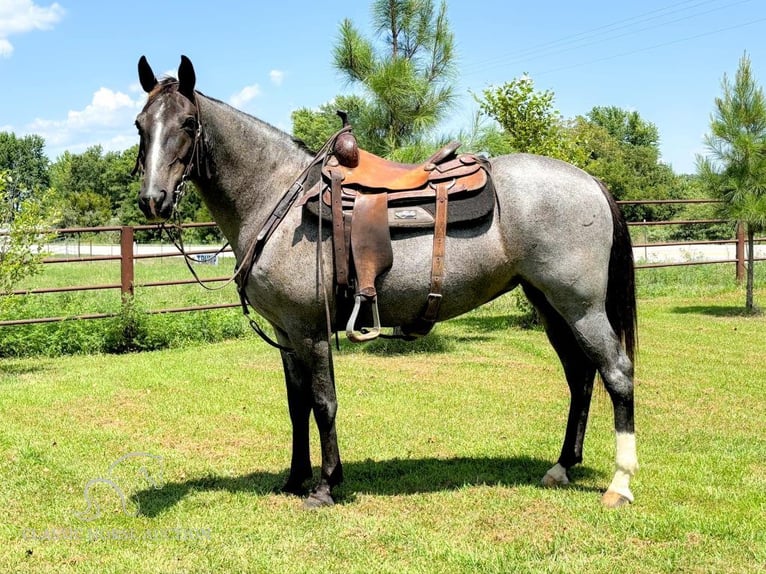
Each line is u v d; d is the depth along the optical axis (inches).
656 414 215.5
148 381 271.3
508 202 141.8
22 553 125.5
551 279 141.7
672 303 470.9
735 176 415.5
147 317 356.8
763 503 143.3
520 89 403.2
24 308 375.2
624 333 149.0
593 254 141.6
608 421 210.2
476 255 141.3
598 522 134.6
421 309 143.6
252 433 202.8
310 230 139.5
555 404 231.5
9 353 334.3
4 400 242.2
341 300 142.0
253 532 134.2
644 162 1712.6
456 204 140.0
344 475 165.5
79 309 385.4
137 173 147.0
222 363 309.0
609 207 147.6
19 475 166.6
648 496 147.8
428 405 231.5
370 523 136.5
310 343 142.0
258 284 142.0
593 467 168.2
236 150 144.8
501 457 178.1
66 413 225.5
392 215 138.5
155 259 1052.5
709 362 294.0
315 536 131.5
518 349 333.4
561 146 395.9
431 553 123.1
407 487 157.6
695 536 127.4
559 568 116.4
